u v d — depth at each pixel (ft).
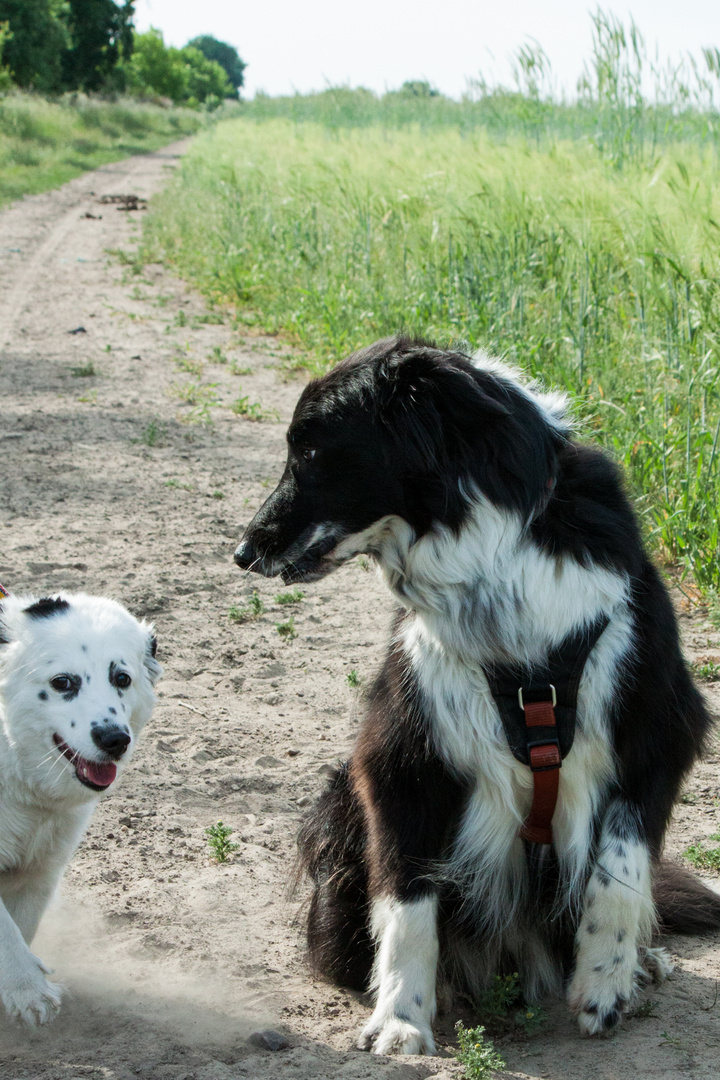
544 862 10.19
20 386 36.50
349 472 9.65
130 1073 8.56
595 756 9.62
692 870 12.50
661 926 11.51
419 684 9.77
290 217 56.03
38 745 10.50
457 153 43.80
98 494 26.40
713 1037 9.26
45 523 24.09
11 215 81.76
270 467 29.40
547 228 33.45
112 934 11.18
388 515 9.68
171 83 304.71
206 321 49.44
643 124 41.55
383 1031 9.29
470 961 10.66
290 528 10.04
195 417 33.27
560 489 9.59
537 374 26.07
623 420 24.67
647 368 26.05
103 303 52.13
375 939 9.99
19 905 10.75
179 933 11.24
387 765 9.89
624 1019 9.70
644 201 28.84
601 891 9.47
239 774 14.71
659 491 22.89
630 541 9.64
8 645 10.71
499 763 9.61
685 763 9.92
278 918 11.75
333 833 11.01
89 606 11.53
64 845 10.95
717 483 22.25
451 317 35.53
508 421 9.28
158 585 21.15
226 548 23.48
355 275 46.09
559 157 38.27
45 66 190.80
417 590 9.70
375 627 19.99
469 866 9.96
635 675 9.46
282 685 17.60
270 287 53.52
